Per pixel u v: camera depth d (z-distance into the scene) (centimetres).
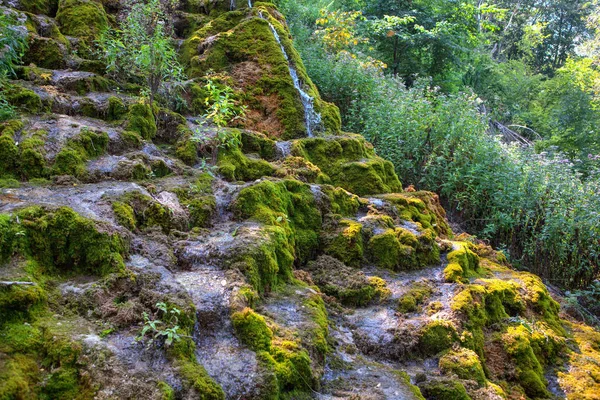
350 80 891
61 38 609
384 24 1287
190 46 714
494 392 317
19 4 655
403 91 934
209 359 259
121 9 747
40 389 214
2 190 338
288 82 653
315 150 590
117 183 390
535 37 2766
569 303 573
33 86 489
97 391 217
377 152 770
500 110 1750
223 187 424
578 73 1767
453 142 768
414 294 387
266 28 709
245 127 606
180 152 488
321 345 300
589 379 379
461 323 364
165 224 361
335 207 474
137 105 500
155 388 222
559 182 706
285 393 263
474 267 488
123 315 260
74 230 296
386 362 334
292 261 379
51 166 390
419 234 468
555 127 1560
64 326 245
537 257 680
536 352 391
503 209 707
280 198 428
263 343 273
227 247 336
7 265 268
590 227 652
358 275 405
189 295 289
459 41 1427
